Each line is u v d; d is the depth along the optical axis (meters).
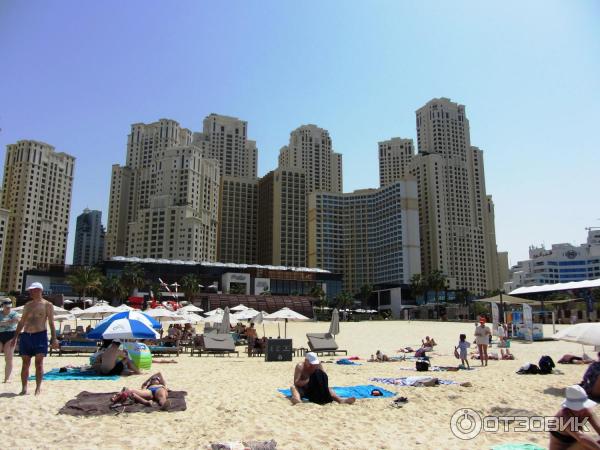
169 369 17.08
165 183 167.75
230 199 199.88
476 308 94.50
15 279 153.38
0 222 134.62
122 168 193.25
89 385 11.95
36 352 10.09
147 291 117.69
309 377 10.55
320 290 126.38
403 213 163.88
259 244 198.75
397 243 163.75
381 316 110.38
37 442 6.86
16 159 162.12
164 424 8.04
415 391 11.84
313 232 178.50
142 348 16.14
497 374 15.52
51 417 8.22
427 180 176.25
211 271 129.88
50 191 166.88
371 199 179.25
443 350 28.05
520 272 198.38
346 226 181.50
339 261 178.62
